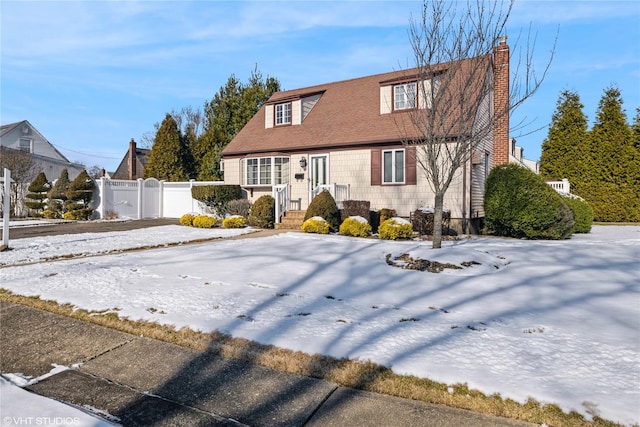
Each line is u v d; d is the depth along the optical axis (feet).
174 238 41.81
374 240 37.42
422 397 9.96
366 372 11.10
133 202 71.97
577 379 10.31
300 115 61.00
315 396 10.34
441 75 30.53
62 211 72.02
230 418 9.61
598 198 69.82
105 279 21.65
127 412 9.98
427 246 31.50
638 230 50.83
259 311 16.15
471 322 14.79
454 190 44.73
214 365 12.26
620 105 69.62
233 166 65.57
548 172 75.36
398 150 48.88
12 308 18.08
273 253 29.89
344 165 53.31
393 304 17.28
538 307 16.65
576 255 28.12
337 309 16.49
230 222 51.88
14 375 12.23
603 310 16.07
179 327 14.74
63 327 15.71
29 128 108.99
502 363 11.26
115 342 14.21
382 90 53.31
